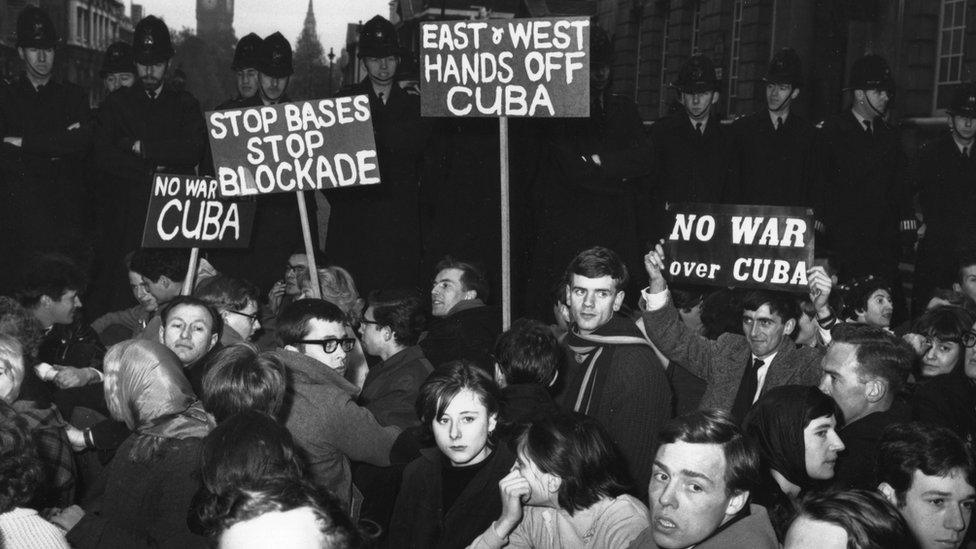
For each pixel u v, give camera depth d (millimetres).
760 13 20172
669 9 25172
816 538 2721
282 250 9008
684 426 3199
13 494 3471
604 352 4910
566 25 6629
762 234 5785
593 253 4988
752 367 5262
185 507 3873
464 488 4234
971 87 9289
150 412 4051
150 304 6945
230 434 3451
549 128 8648
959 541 3631
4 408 3602
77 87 9430
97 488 4266
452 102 6805
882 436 3773
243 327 5910
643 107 26438
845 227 9203
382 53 8656
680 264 5973
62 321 6066
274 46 9141
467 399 4152
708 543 3203
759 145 9039
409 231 8984
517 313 8875
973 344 5285
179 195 7176
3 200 9102
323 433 4496
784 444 3836
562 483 3771
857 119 9203
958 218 9336
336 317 4754
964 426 5176
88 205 9539
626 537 3678
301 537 2160
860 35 18078
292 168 7016
